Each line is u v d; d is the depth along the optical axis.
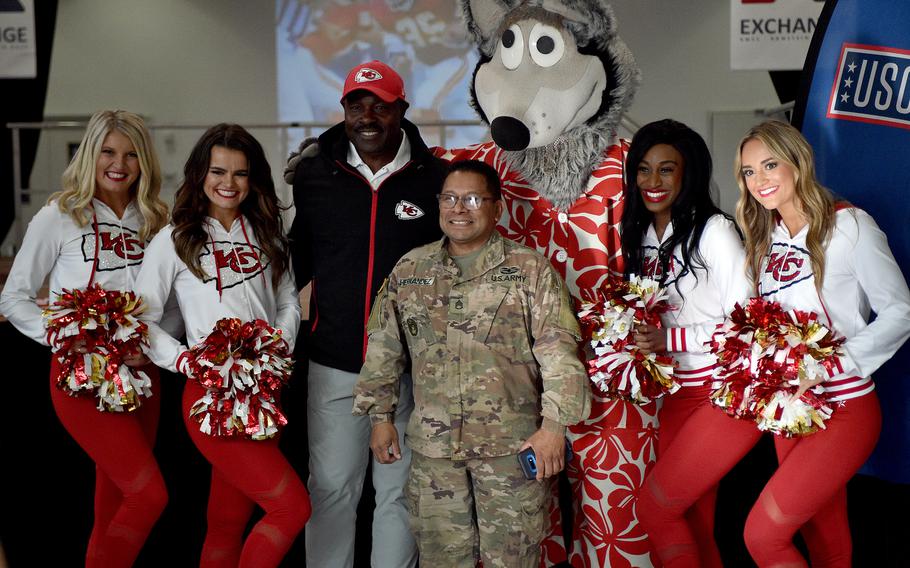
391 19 8.45
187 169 2.38
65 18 8.73
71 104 8.80
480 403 2.26
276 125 7.34
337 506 2.59
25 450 2.94
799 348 2.04
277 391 2.35
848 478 2.14
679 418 2.44
